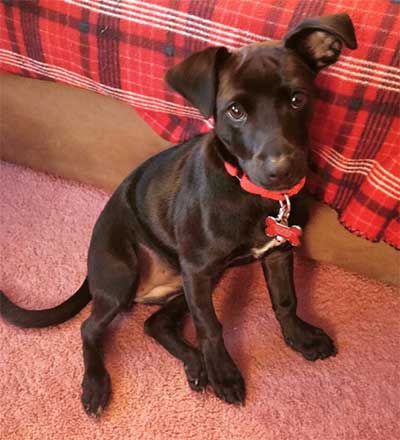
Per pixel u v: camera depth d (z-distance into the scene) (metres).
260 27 0.51
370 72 0.48
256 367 0.58
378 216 0.53
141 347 0.61
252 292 0.65
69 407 0.56
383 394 0.55
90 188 0.79
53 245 0.72
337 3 0.48
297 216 0.53
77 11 0.57
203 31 0.53
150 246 0.58
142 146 0.69
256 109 0.43
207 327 0.55
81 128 0.71
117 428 0.54
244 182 0.48
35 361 0.60
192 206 0.52
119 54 0.58
